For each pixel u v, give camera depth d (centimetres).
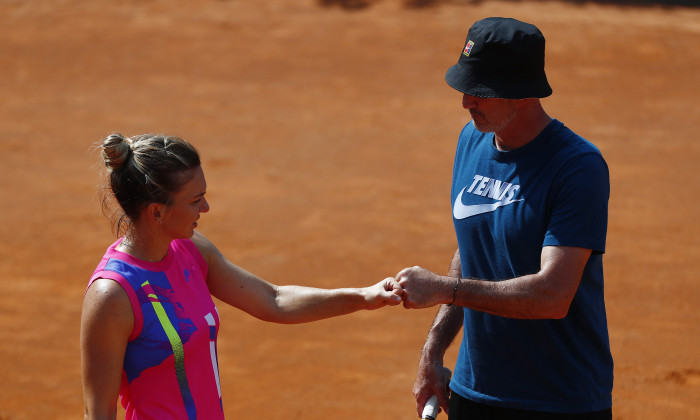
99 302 1020
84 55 9388
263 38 9925
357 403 2658
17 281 3931
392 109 7606
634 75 8812
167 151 1048
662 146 6544
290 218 4834
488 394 1293
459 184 1332
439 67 9056
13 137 6744
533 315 1159
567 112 7531
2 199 5250
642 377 2825
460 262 1419
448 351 3027
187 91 8256
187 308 1085
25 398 2788
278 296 1253
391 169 5888
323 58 9312
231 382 2855
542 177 1202
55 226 4741
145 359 1047
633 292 3684
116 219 1108
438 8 11081
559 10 11150
